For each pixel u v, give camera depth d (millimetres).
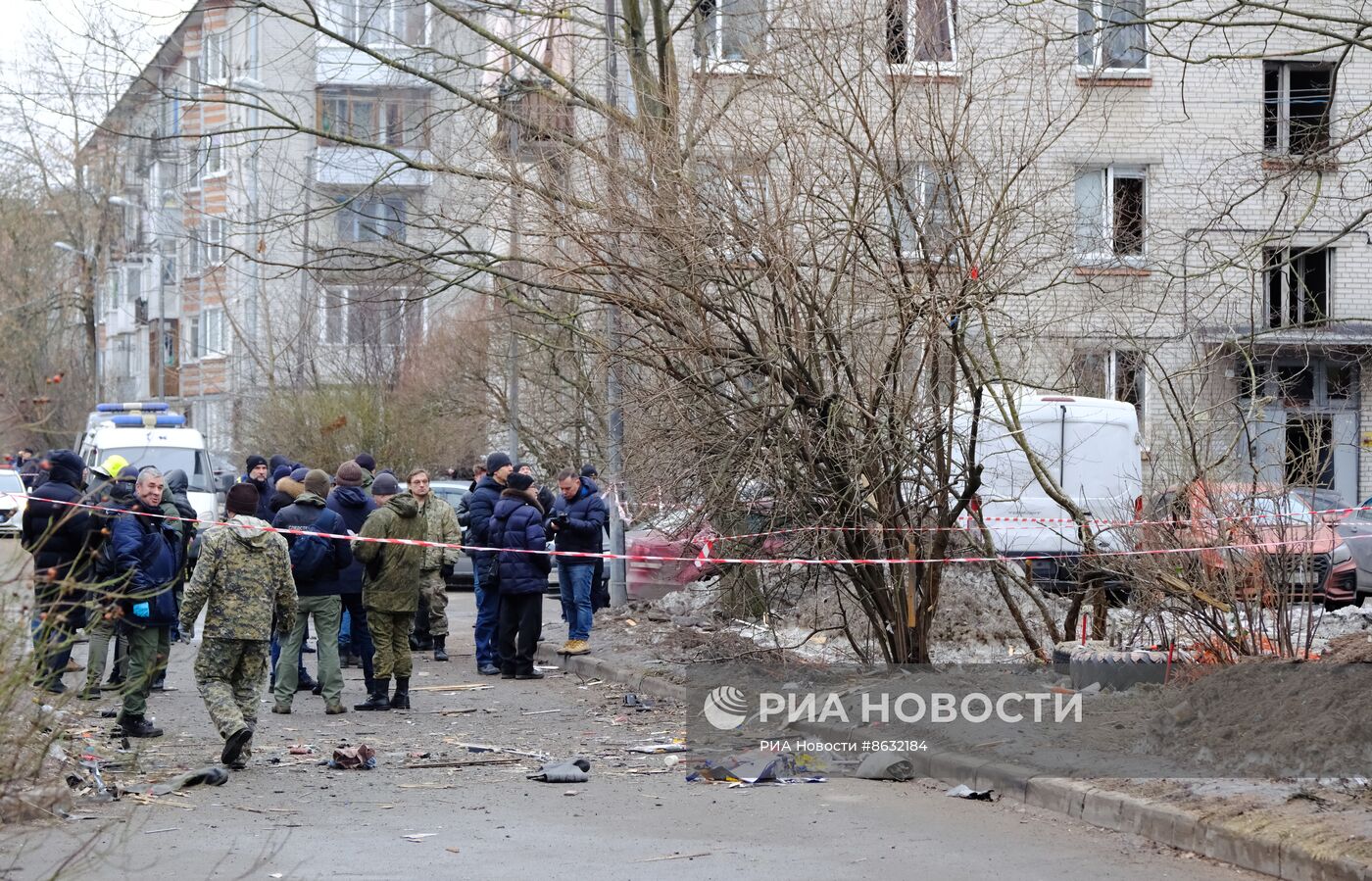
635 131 13805
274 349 38469
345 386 35625
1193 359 14703
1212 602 11922
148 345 64438
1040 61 15094
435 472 35125
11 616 7180
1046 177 14086
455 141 17172
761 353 13055
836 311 13125
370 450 34906
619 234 13242
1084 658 12242
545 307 17609
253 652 11930
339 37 18438
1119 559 12680
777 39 13977
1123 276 14867
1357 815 8336
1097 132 27438
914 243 13234
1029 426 17422
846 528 13320
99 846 8438
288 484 17625
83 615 14609
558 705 15383
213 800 10312
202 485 32844
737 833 9289
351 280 19594
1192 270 17109
